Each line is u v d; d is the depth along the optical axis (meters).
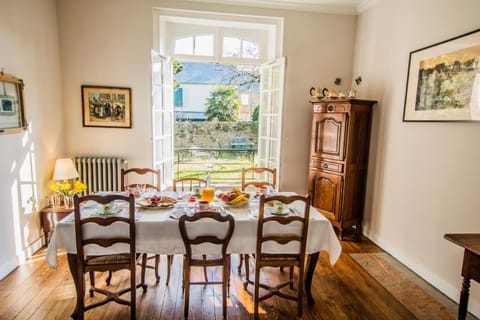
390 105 3.21
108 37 3.51
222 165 6.93
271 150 4.25
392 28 3.19
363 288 2.55
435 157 2.59
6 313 2.10
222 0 3.64
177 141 7.82
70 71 3.50
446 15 2.48
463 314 1.70
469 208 2.27
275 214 2.17
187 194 2.73
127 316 2.12
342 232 3.55
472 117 2.22
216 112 8.23
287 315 2.18
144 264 2.38
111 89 3.58
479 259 1.57
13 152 2.65
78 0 3.41
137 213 2.19
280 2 3.72
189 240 1.99
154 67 3.58
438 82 2.54
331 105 3.49
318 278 2.69
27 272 2.63
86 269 1.96
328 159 3.59
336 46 3.97
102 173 3.56
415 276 2.76
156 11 3.63
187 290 2.07
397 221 3.10
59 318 2.06
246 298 2.36
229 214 2.14
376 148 3.46
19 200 2.75
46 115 3.20
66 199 3.16
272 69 4.06
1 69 2.46
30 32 2.89
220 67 8.10
